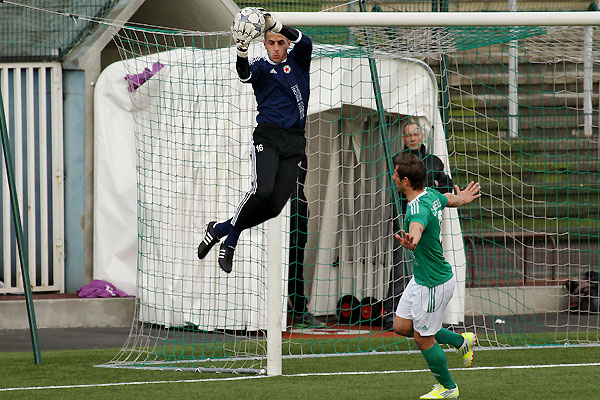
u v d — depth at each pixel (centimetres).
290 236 3219
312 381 2281
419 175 1991
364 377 2341
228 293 3103
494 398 2042
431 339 2017
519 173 4325
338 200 3253
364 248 3378
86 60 3512
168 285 3200
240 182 3136
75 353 2748
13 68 3444
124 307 3294
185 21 3959
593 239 4175
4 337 3039
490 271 3750
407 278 3166
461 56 4394
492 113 4491
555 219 3959
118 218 3409
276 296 2386
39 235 3481
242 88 3159
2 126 2652
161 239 3212
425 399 2009
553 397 2048
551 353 2752
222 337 3069
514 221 4191
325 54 2920
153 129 3306
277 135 1911
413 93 3234
